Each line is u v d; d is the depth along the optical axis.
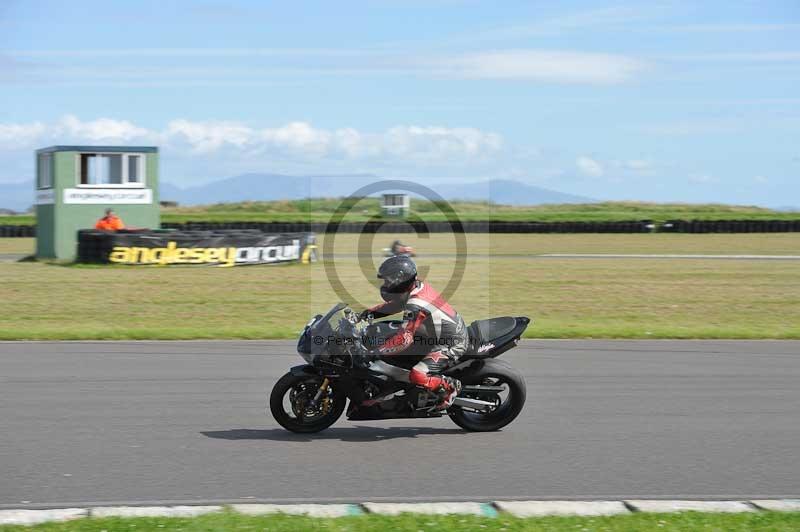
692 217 178.50
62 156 77.31
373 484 17.89
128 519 15.04
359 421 23.62
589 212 187.25
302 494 17.16
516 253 97.00
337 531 14.45
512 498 17.02
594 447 20.92
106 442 20.83
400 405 21.70
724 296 56.78
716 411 24.75
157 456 19.72
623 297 55.91
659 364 32.34
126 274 64.81
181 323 42.53
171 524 14.76
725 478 18.50
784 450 20.72
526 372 30.67
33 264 72.62
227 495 17.02
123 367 30.66
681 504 16.39
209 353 33.75
